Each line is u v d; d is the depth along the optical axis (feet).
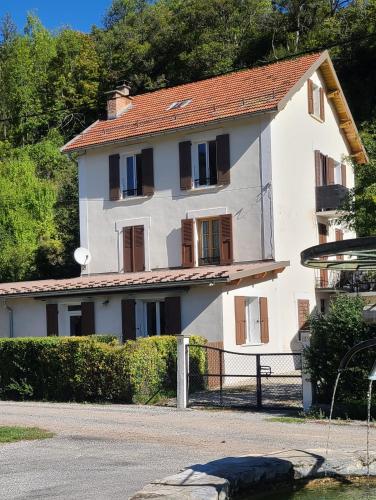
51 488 26.48
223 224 85.30
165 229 89.66
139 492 21.18
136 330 78.64
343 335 46.37
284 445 35.83
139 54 187.62
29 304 86.94
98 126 101.60
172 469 29.86
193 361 63.00
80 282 85.46
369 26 145.18
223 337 72.08
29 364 61.62
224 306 72.79
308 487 25.63
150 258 90.58
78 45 201.98
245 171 84.48
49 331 84.69
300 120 90.79
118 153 94.12
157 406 54.90
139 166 93.50
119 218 93.56
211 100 93.15
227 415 48.91
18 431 41.01
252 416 48.08
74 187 143.23
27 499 24.57
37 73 203.31
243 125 84.89
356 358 45.78
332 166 100.12
